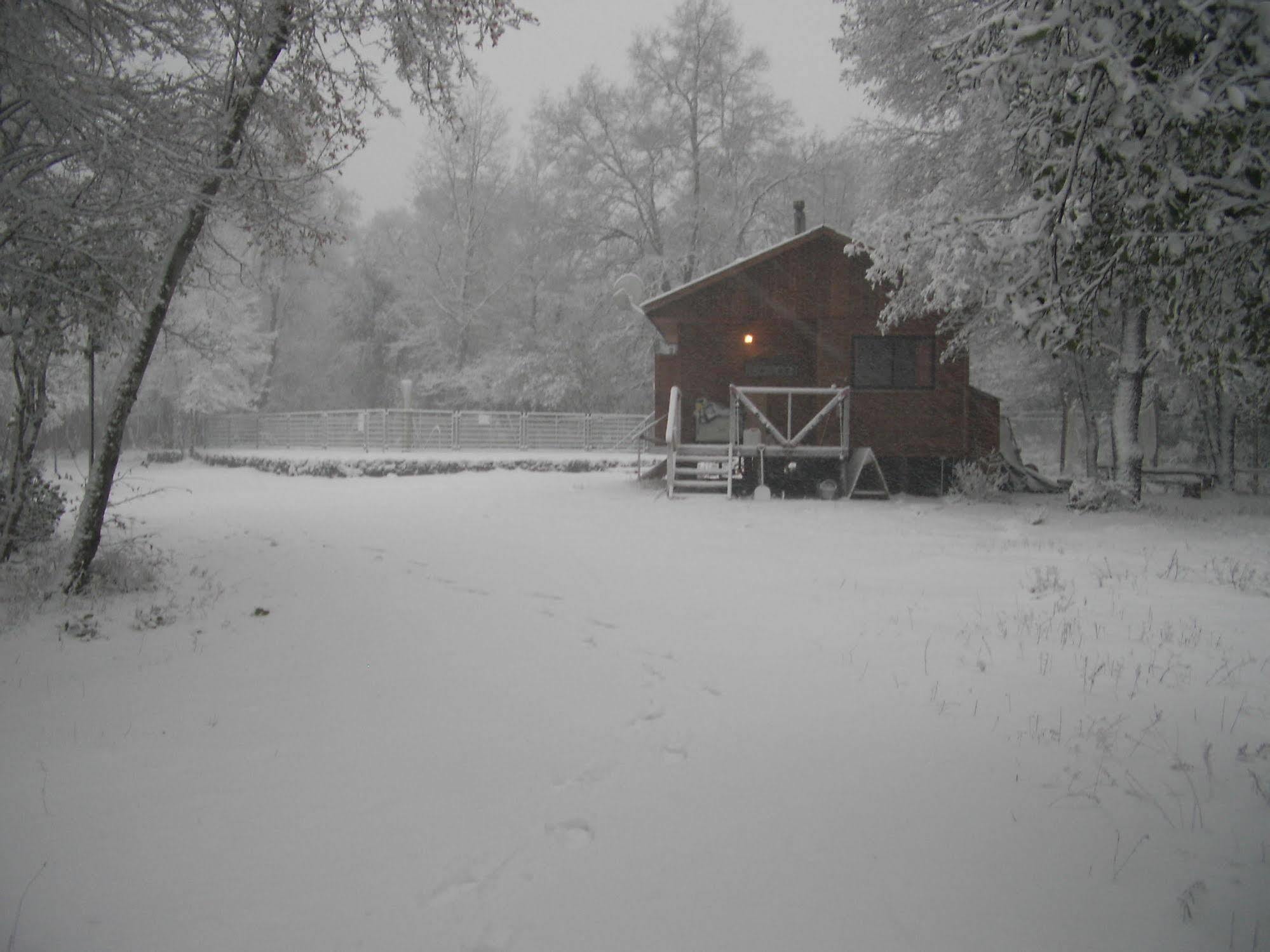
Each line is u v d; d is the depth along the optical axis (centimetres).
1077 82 430
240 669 560
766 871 303
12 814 348
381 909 279
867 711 472
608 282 3644
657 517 1388
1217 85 368
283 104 858
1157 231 432
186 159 700
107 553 918
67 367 1036
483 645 620
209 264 1033
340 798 364
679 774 389
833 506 1552
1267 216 384
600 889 291
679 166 3625
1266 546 1073
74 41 693
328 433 3619
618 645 620
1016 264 529
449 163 4244
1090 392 2597
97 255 718
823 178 3575
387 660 582
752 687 518
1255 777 372
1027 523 1310
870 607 727
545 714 474
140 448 4181
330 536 1184
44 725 453
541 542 1116
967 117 1488
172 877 300
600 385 3916
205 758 409
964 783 377
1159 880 296
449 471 2712
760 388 1692
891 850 318
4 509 860
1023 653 579
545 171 4334
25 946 257
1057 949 256
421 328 4272
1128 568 911
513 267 4531
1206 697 487
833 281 1791
